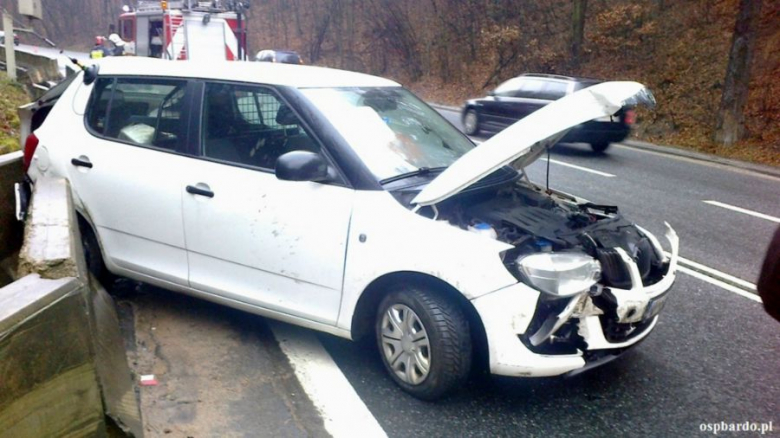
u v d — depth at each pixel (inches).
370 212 141.5
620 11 863.7
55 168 185.8
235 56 636.1
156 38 651.5
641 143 642.2
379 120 164.7
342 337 154.8
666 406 145.6
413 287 138.0
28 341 81.7
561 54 930.1
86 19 2348.7
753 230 310.5
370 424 132.3
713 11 797.9
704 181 441.7
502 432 132.3
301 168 140.6
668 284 150.0
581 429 135.0
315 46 1497.3
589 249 139.8
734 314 201.3
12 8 1470.2
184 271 169.9
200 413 132.5
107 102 185.3
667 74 761.0
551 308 133.3
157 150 172.6
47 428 85.0
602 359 138.8
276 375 149.8
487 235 138.6
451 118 787.4
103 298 155.6
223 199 159.2
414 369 140.4
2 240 181.6
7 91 472.1
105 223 180.9
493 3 1075.3
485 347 136.4
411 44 1239.5
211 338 167.3
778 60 677.9
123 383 124.4
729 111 593.3
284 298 155.0
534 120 144.1
